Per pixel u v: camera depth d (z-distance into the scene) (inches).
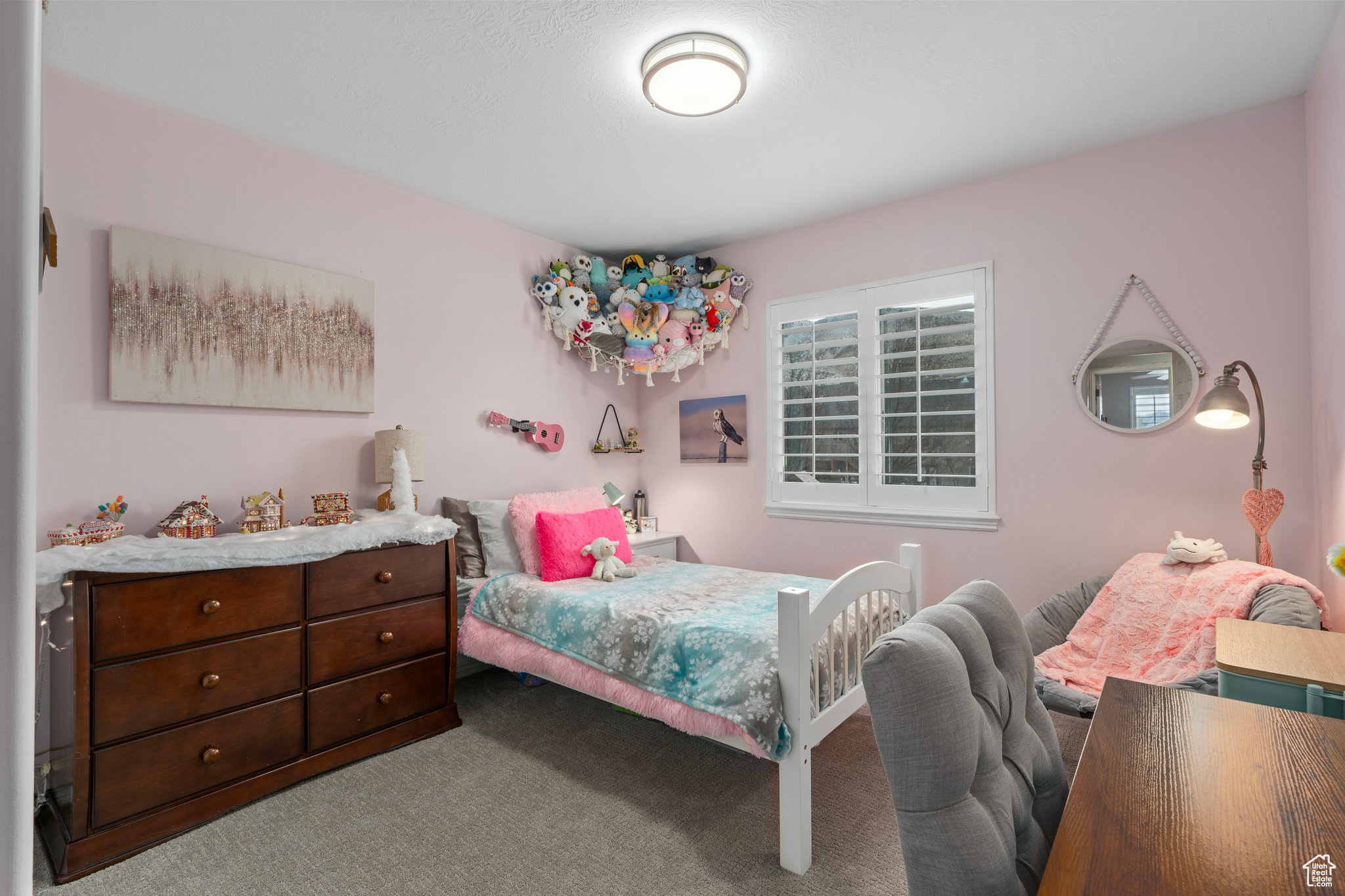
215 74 83.3
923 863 29.5
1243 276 93.9
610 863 67.6
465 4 70.4
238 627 78.5
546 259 146.9
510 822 75.0
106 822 68.3
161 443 90.4
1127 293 103.1
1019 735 37.8
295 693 83.8
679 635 81.1
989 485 116.2
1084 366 106.3
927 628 35.3
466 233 130.2
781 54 79.7
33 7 15.0
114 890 63.7
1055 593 110.0
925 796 29.7
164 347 89.9
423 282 122.6
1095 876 25.0
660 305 147.2
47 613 68.4
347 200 111.3
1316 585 87.4
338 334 109.0
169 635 73.1
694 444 158.9
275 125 96.2
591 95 88.6
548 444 143.8
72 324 83.0
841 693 81.0
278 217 102.6
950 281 120.3
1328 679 50.3
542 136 99.9
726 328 148.6
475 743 96.0
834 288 134.7
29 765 14.0
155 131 90.3
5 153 14.5
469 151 104.7
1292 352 90.1
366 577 91.8
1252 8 72.5
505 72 83.1
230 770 77.5
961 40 77.5
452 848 70.2
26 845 13.9
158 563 71.8
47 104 81.5
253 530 90.0
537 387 144.6
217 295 95.0
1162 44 78.7
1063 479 109.1
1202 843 27.0
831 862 67.6
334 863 67.8
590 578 113.7
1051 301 110.0
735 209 130.6
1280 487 90.7
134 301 87.3
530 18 72.9
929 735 29.9
